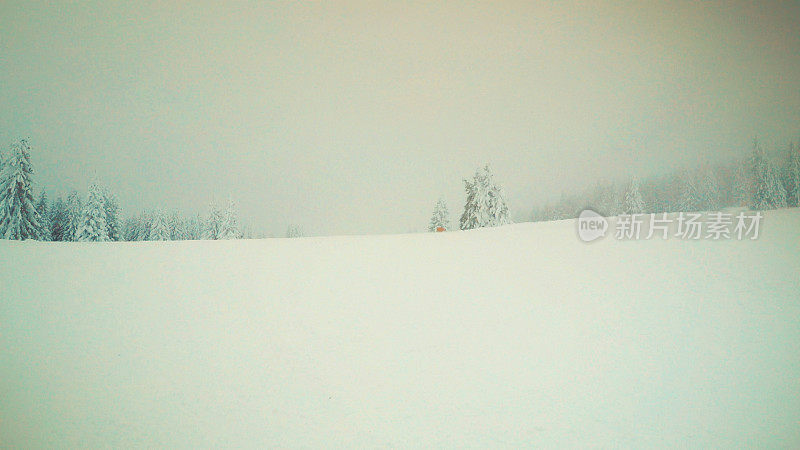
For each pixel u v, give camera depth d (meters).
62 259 21.58
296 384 8.77
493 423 7.12
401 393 8.29
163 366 9.74
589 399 7.88
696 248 21.50
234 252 24.12
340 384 8.73
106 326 12.50
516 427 6.98
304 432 6.96
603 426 6.97
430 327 12.13
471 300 14.67
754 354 9.71
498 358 9.87
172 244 27.27
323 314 13.51
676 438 6.59
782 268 17.16
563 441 6.55
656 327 11.60
